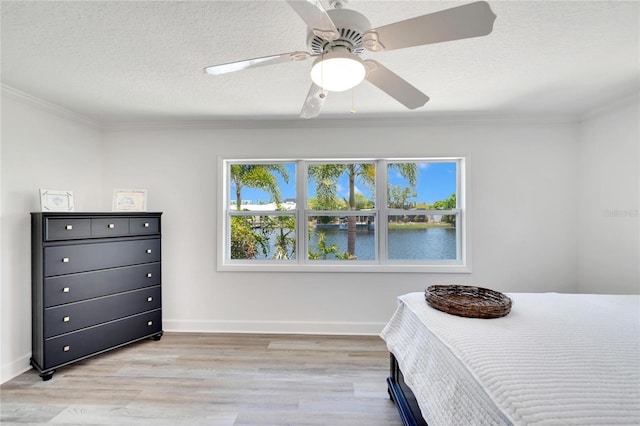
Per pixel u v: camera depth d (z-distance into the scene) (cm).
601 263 266
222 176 309
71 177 276
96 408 186
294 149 305
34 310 229
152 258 284
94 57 175
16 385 211
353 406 188
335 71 113
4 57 174
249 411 183
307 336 297
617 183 252
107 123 303
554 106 261
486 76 201
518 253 294
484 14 92
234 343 280
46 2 127
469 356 112
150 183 310
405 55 173
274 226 321
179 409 185
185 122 303
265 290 308
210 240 310
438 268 298
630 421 76
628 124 242
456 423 107
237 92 228
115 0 126
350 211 316
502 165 294
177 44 161
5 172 221
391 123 297
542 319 146
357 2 128
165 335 299
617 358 108
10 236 223
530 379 95
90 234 244
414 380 143
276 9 132
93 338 243
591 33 151
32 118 240
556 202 292
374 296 303
